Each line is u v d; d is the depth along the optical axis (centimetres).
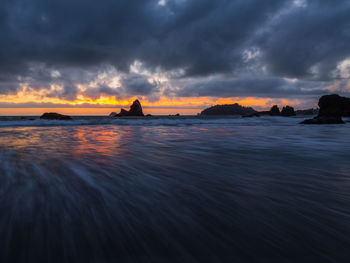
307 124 2117
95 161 389
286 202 201
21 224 154
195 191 232
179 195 220
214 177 290
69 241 135
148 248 128
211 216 172
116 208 185
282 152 515
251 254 123
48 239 136
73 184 250
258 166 362
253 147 596
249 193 227
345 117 3111
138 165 361
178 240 137
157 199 207
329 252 125
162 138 834
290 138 843
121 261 116
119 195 217
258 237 141
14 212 173
